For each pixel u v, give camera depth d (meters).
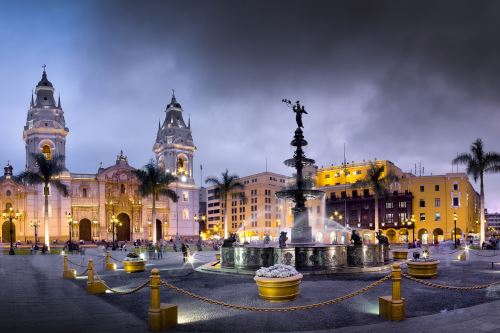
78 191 101.75
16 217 76.56
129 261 26.14
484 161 51.00
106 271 27.22
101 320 11.72
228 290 16.89
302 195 27.02
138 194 100.88
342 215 102.44
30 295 16.50
